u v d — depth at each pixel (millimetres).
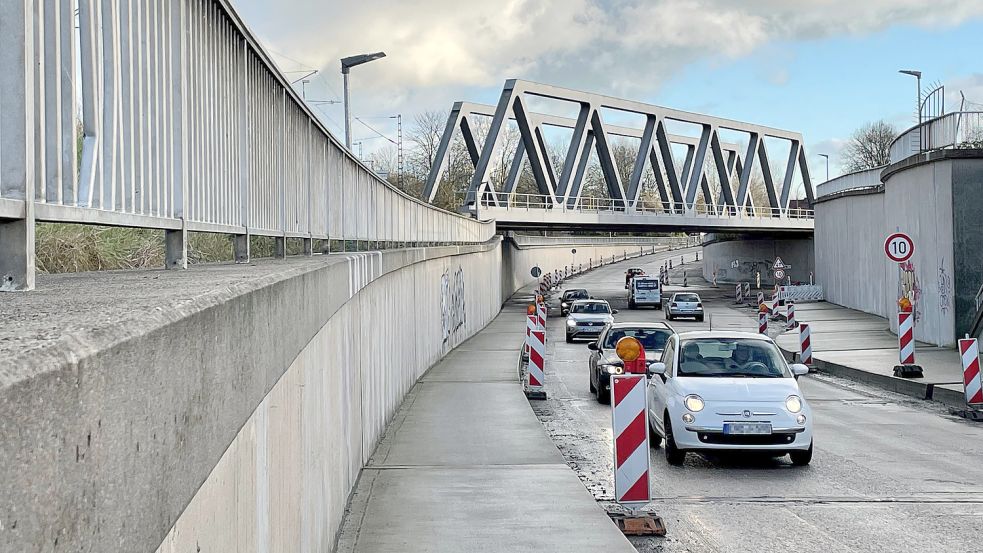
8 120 2615
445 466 11164
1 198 2473
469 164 96938
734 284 94812
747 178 80750
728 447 12125
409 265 19172
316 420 5785
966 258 27156
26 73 2627
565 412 17578
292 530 4469
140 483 1561
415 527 8250
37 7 2785
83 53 3420
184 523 2033
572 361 28812
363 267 10539
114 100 3666
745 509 9766
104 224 3605
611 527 8305
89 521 1303
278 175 8180
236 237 6668
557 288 84688
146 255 7387
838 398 19766
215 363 2305
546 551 7547
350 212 13375
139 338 1565
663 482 11359
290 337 4270
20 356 1179
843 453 13180
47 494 1160
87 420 1305
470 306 36844
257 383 3139
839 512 9570
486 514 8766
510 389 19281
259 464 3361
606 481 11211
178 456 1860
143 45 4160
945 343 27859
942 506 9789
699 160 74938
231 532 2736
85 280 3488
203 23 5406
